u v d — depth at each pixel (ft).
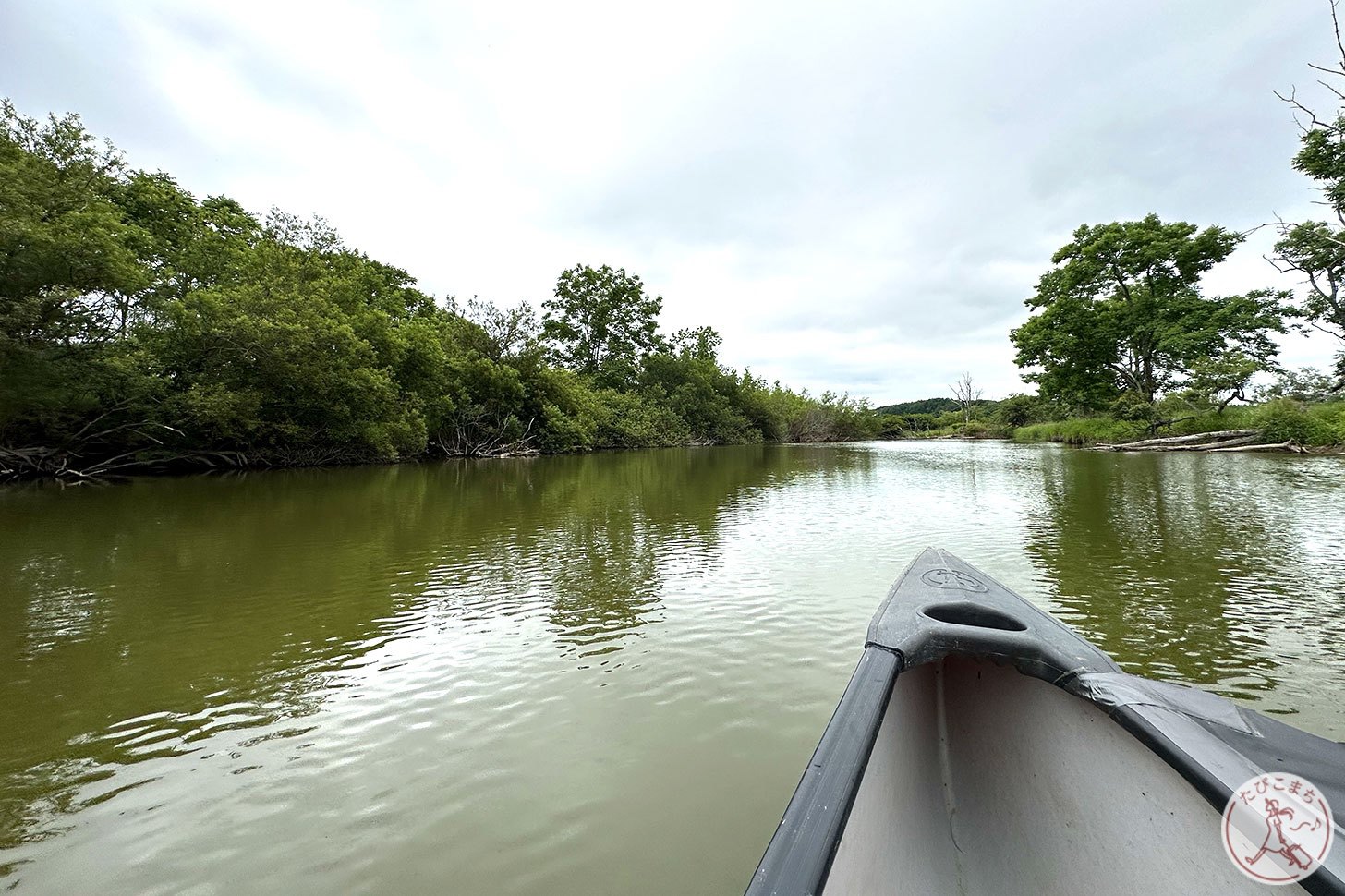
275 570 19.76
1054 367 112.47
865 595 16.71
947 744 7.43
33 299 41.47
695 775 8.34
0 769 8.67
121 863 6.79
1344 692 10.32
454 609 15.80
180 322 54.85
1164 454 75.51
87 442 52.70
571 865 6.68
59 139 47.16
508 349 98.02
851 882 4.52
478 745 9.23
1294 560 19.40
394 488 44.83
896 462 73.72
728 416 147.95
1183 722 5.06
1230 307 92.63
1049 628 7.05
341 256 81.35
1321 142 53.78
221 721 10.07
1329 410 71.56
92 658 12.70
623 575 18.98
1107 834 5.66
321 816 7.59
